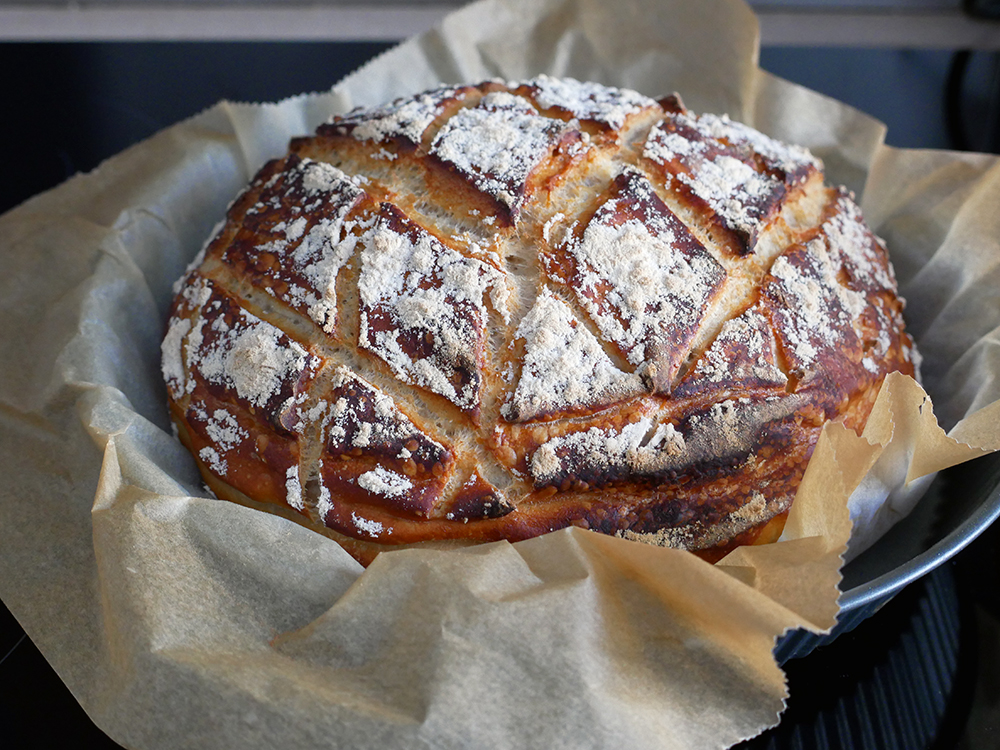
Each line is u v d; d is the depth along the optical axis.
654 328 0.26
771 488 0.26
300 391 0.26
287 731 0.21
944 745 0.26
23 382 0.31
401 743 0.21
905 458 0.26
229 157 0.38
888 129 0.49
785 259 0.28
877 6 0.59
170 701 0.22
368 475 0.25
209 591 0.23
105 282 0.33
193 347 0.29
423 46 0.41
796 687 0.27
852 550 0.28
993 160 0.36
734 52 0.40
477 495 0.25
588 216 0.27
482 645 0.21
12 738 0.26
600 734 0.21
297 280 0.27
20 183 0.45
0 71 0.52
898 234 0.36
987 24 0.57
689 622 0.22
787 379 0.26
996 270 0.33
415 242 0.27
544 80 0.32
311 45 0.55
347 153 0.30
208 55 0.54
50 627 0.25
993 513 0.26
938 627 0.29
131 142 0.47
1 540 0.27
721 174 0.29
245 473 0.27
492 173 0.28
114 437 0.27
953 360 0.33
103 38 0.57
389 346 0.26
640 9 0.40
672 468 0.25
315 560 0.24
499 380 0.25
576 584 0.22
